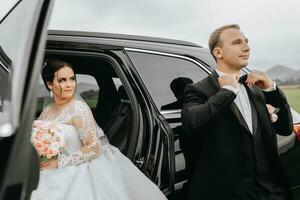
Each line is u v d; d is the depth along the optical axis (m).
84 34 3.04
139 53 3.05
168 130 2.79
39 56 1.34
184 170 2.83
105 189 2.68
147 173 2.78
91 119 2.76
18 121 1.24
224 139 2.59
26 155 1.27
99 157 2.79
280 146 3.10
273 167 2.64
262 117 2.64
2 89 1.51
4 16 1.97
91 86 3.44
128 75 2.95
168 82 3.02
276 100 2.70
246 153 2.57
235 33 2.63
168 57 3.11
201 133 2.70
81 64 3.35
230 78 2.52
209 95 2.67
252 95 2.66
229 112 2.60
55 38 2.98
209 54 3.25
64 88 2.74
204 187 2.60
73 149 2.70
